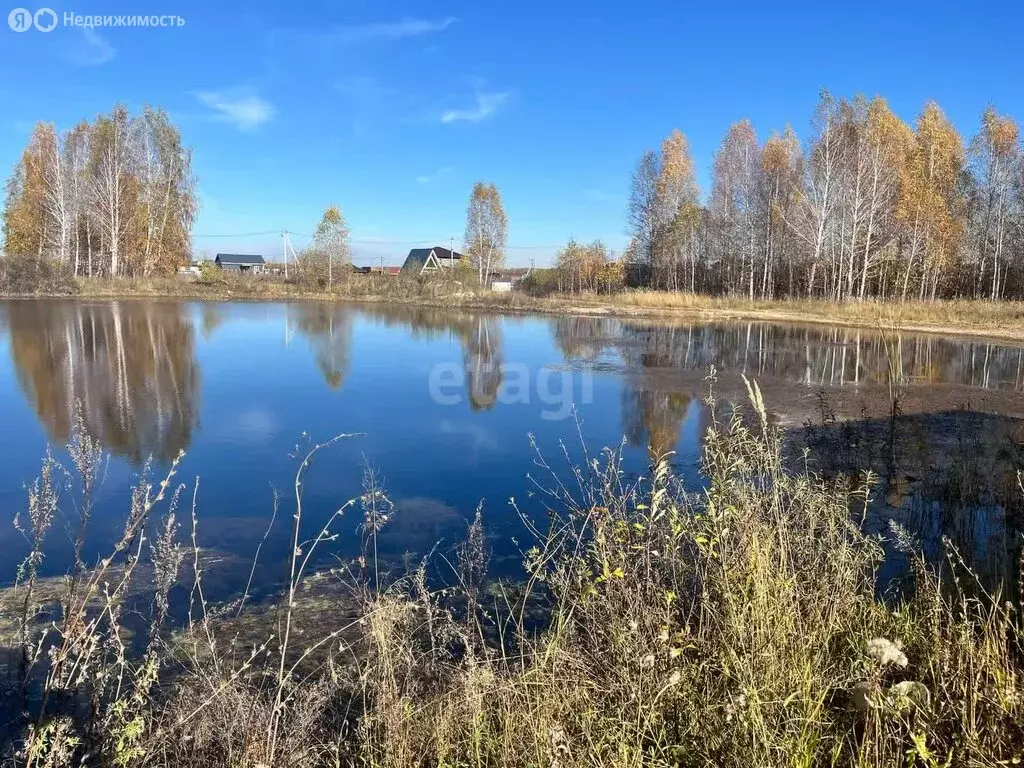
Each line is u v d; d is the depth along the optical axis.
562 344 18.83
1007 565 3.59
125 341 17.36
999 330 22.41
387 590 3.71
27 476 6.42
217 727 2.45
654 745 2.14
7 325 20.23
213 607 3.85
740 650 2.35
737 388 11.74
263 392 11.00
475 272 42.84
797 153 37.53
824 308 29.25
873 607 2.79
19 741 2.55
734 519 2.96
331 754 2.41
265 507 5.68
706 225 38.12
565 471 6.71
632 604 2.67
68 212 37.75
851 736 2.08
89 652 2.63
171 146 39.97
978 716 1.99
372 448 7.63
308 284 41.31
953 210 31.47
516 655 2.91
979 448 7.14
